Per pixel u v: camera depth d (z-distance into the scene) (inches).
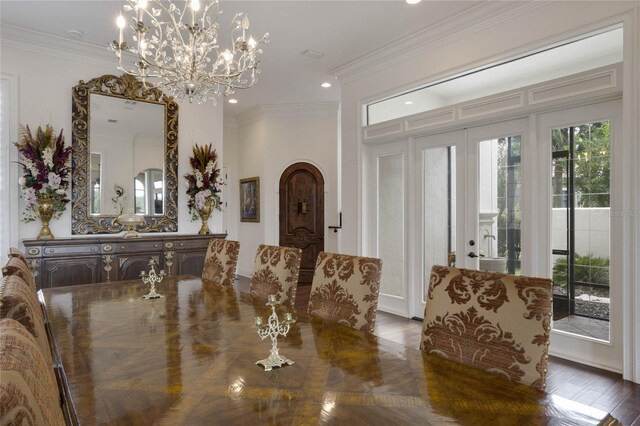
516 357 48.8
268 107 255.3
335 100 245.0
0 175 143.4
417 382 44.6
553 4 117.4
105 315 73.1
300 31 150.3
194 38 89.9
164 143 178.7
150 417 36.7
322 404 39.3
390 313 175.9
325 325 67.6
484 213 141.9
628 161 102.5
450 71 145.2
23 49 148.3
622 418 85.3
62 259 143.4
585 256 116.3
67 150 150.8
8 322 30.4
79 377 45.8
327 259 80.7
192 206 184.4
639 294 100.9
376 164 181.8
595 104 113.5
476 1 129.0
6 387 20.0
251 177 272.5
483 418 36.4
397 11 135.9
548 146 123.8
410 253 167.2
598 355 112.6
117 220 159.9
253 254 270.8
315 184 255.9
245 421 36.0
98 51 161.0
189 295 90.2
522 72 128.4
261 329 54.3
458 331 55.0
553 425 35.0
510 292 51.4
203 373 47.0
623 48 103.7
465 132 147.9
